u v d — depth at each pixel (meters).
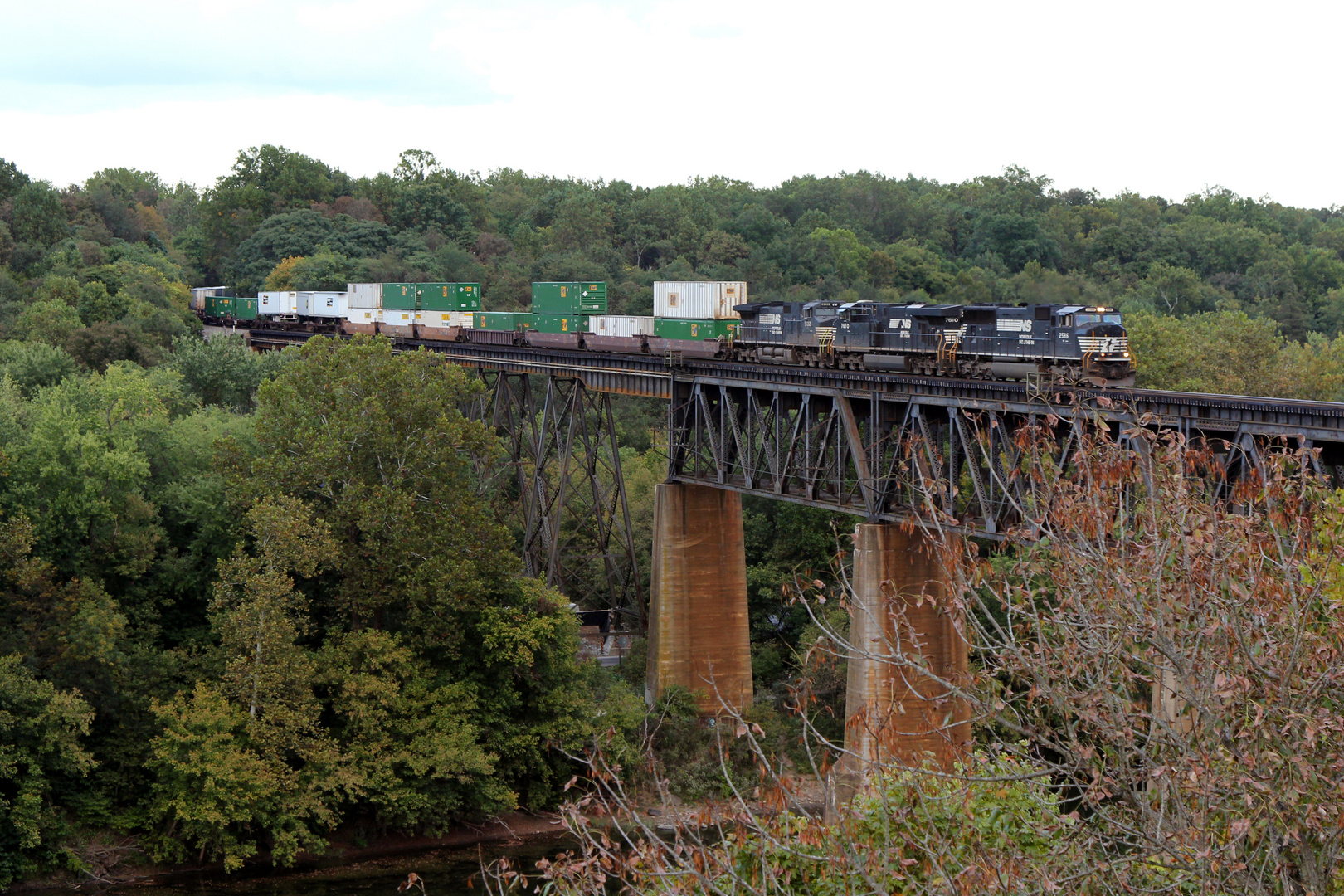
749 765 63.00
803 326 70.62
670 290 79.88
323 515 62.94
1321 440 38.00
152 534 61.34
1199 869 14.34
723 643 69.44
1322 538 16.34
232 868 52.12
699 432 69.75
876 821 18.31
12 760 50.66
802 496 60.97
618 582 84.00
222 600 56.31
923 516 50.69
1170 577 15.80
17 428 63.94
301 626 61.31
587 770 61.50
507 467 76.69
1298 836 14.45
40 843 51.19
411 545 58.88
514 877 17.89
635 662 73.00
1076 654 15.67
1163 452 16.66
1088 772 15.85
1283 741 14.91
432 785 57.06
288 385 64.75
